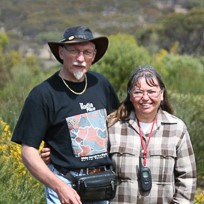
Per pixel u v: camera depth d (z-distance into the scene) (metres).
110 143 4.45
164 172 4.37
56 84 4.41
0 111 9.97
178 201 4.40
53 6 105.38
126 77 16.38
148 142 4.39
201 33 53.91
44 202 6.04
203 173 9.39
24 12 102.00
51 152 4.45
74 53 4.38
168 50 55.06
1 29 96.19
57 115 4.37
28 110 4.36
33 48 77.25
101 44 4.59
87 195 4.34
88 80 4.55
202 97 12.66
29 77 19.27
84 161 4.38
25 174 6.22
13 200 5.67
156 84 4.38
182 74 19.59
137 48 17.50
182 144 4.41
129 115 4.47
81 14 100.00
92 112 4.45
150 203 4.36
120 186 4.40
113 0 104.69
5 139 6.85
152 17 98.12
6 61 26.19
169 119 4.44
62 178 4.39
